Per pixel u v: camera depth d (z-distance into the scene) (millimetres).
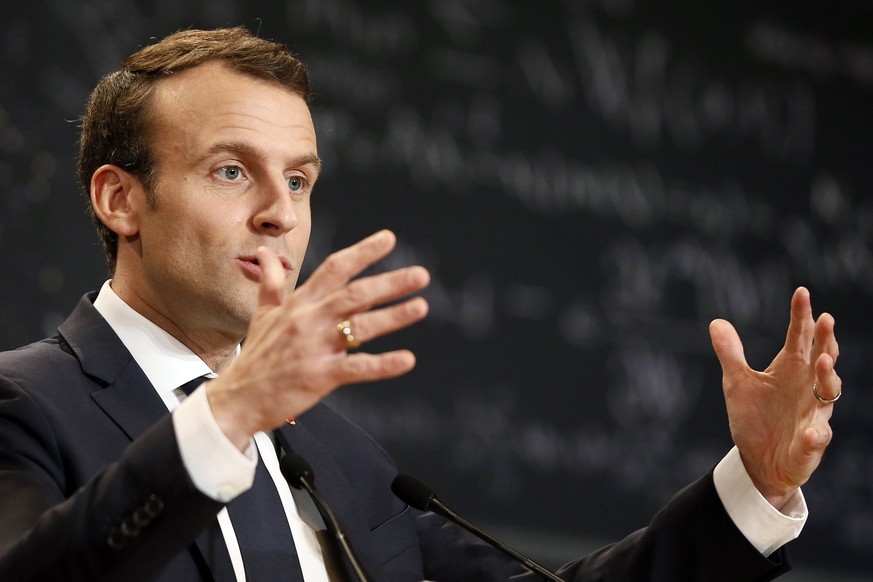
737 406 5410
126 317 5457
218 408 3961
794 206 14266
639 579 5602
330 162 11758
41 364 5133
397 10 12383
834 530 13648
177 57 5551
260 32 11578
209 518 3996
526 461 12242
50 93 10523
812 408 5188
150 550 3973
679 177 13641
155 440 4016
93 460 4891
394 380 11773
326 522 5090
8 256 10258
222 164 5309
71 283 10477
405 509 6082
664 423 13016
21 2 10477
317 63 11836
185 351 5477
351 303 3814
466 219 12383
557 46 13195
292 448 5660
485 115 12680
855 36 15008
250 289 5270
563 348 12648
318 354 3850
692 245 13570
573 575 5887
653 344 13125
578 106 13211
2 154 10297
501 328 12367
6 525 4359
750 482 5422
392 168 12078
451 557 6234
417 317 3824
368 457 6141
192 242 5270
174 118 5383
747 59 14297
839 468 13875
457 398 12031
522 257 12609
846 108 14797
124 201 5543
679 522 5566
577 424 12555
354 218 11797
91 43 10727
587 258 12953
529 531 12109
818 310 14180
